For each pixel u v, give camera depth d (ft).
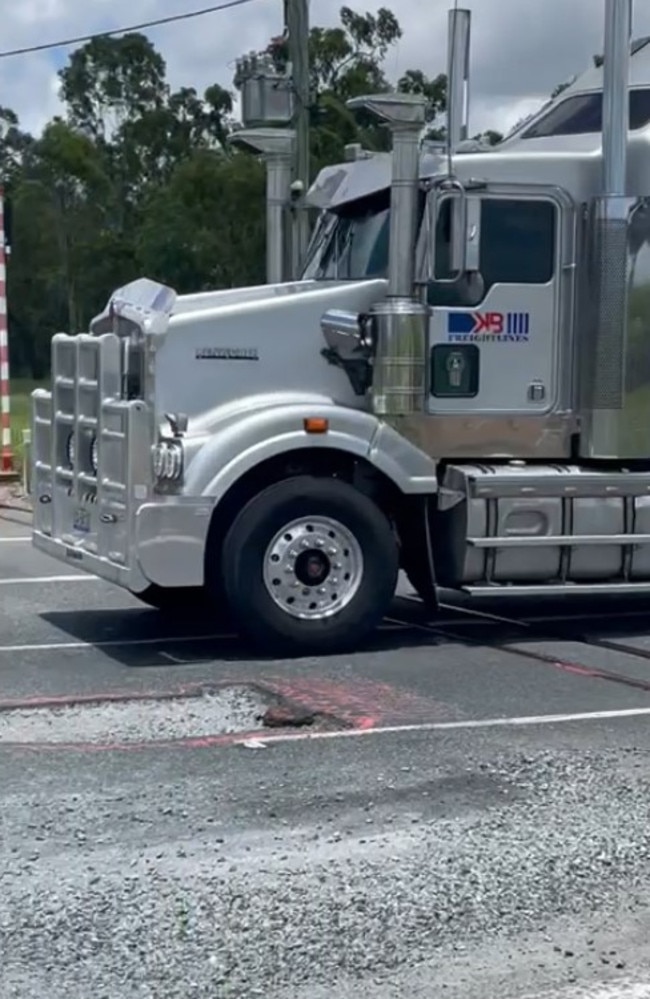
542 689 28.12
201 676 29.25
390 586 31.58
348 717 25.76
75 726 25.34
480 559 32.19
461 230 31.37
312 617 31.19
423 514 32.58
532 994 14.90
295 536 30.89
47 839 19.15
